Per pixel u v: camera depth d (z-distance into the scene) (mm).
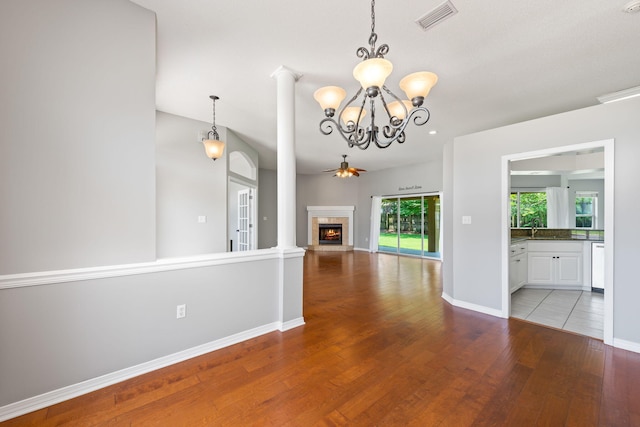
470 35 2195
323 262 6930
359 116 2135
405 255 8055
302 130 4676
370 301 3811
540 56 2479
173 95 3354
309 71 2773
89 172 1792
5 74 1543
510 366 2154
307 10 1938
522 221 6242
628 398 1763
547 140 2904
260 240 8398
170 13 1991
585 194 5812
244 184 5840
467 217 3555
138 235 1993
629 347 2434
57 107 1685
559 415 1611
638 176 2414
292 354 2326
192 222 4273
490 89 3127
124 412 1623
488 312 3340
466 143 3572
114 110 1875
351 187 9359
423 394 1806
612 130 2529
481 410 1654
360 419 1577
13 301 1579
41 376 1656
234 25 2105
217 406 1681
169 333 2154
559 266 4434
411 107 2258
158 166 3969
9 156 1556
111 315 1894
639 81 2914
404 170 7949
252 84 3062
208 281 2367
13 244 1577
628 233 2455
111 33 1860
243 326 2592
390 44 2309
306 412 1633
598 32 2141
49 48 1663
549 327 2930
